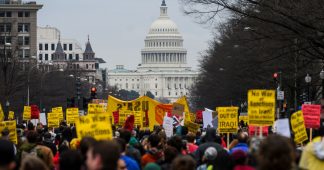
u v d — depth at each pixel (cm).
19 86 13575
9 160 1555
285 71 8688
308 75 8262
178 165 1784
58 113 5016
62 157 1803
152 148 2439
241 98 13175
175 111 4466
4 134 2858
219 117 3378
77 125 2111
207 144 2483
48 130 4406
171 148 2303
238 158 1950
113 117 4862
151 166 1962
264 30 5722
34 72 15925
